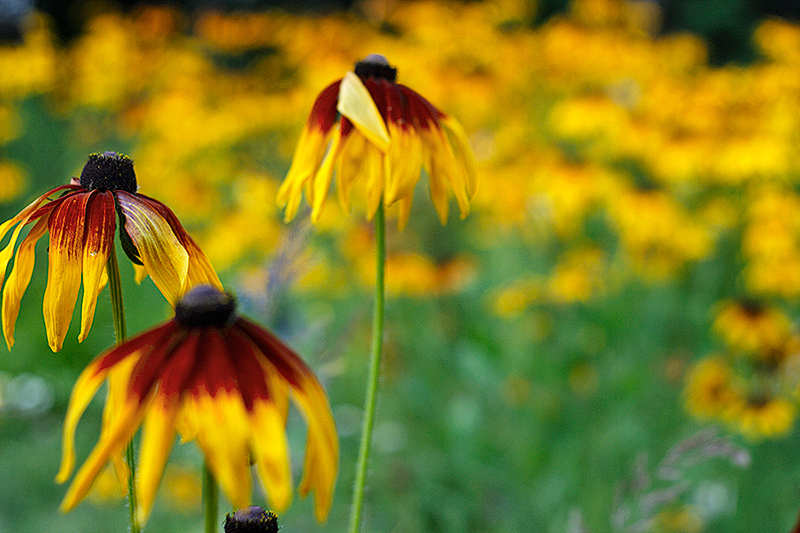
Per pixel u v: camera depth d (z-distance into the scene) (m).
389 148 1.20
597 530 2.97
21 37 8.00
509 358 4.04
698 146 4.88
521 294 4.27
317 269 3.41
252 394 0.70
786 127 5.27
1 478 3.62
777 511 3.32
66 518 3.41
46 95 7.63
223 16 7.34
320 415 0.74
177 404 0.68
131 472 0.90
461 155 1.31
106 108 7.31
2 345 4.20
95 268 1.00
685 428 3.72
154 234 1.02
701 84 5.93
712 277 4.88
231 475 0.66
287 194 1.29
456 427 3.58
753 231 4.88
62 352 4.10
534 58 5.91
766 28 7.75
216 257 4.35
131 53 7.18
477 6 6.29
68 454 0.67
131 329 4.27
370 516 3.41
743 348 3.74
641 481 2.04
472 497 3.51
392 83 1.30
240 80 6.53
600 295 4.44
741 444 3.49
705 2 13.38
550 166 4.70
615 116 5.08
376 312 1.19
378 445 3.72
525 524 3.31
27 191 6.61
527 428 3.67
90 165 1.09
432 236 4.73
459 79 5.23
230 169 5.35
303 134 1.28
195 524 3.20
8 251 1.01
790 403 3.52
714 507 3.27
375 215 1.21
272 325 2.01
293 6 9.47
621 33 6.29
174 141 5.42
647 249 4.57
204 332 0.73
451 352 4.26
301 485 0.72
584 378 3.90
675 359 4.43
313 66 5.78
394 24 6.54
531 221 4.72
